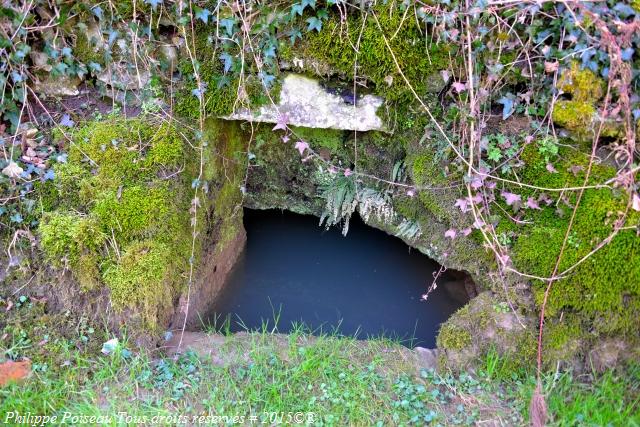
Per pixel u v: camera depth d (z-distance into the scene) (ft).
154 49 9.95
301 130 11.72
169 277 9.36
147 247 9.11
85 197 9.41
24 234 9.31
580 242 8.71
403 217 11.62
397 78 9.55
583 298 8.64
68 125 10.11
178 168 9.84
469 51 8.73
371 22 9.28
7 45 9.37
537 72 8.96
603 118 8.27
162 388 8.52
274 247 14.03
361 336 12.07
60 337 8.78
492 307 9.16
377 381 8.85
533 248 8.94
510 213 9.23
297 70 9.85
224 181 11.68
